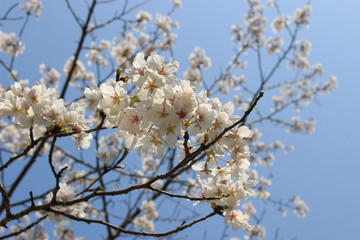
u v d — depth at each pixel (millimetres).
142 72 456
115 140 1561
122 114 451
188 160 444
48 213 507
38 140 452
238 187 494
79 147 514
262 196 1853
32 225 475
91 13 1276
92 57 1811
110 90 450
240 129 470
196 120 445
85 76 1811
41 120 464
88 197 466
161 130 447
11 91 479
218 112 462
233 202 490
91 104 475
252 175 1858
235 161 492
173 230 469
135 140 471
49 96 477
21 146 1616
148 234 459
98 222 463
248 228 487
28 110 465
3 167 450
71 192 510
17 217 462
